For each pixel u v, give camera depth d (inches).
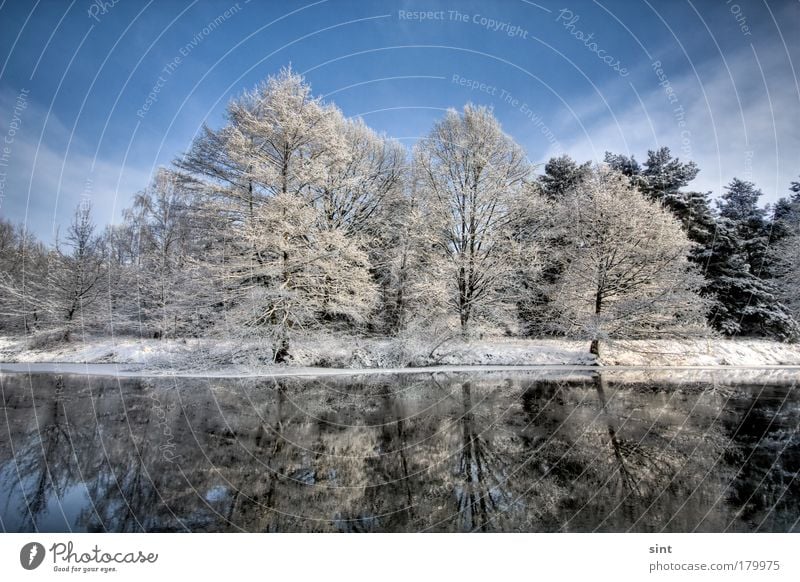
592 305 807.1
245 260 653.3
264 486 228.5
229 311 658.8
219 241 709.3
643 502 210.7
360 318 748.6
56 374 593.0
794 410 394.6
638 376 611.8
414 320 770.8
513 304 824.3
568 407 410.6
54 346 804.0
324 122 696.4
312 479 237.9
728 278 977.5
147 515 194.4
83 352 767.7
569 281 813.2
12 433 313.9
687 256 848.3
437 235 788.6
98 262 876.6
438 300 763.4
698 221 995.3
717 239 999.0
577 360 754.2
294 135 663.8
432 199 808.9
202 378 563.8
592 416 375.6
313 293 681.0
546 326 879.1
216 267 642.2
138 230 871.1
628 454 277.7
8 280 896.3
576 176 1004.6
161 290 780.6
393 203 877.8
